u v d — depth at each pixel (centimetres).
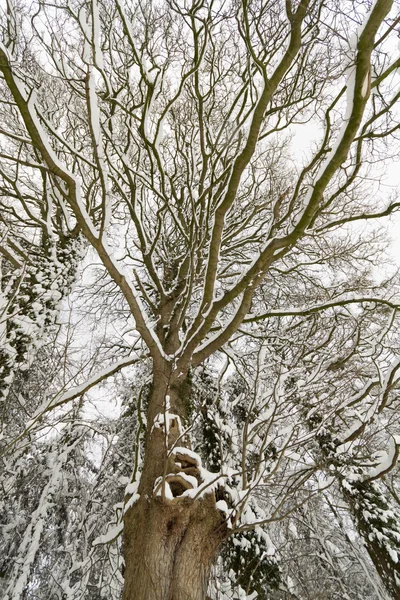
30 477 648
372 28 272
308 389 430
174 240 909
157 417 390
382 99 379
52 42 472
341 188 411
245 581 479
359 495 473
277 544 662
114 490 694
